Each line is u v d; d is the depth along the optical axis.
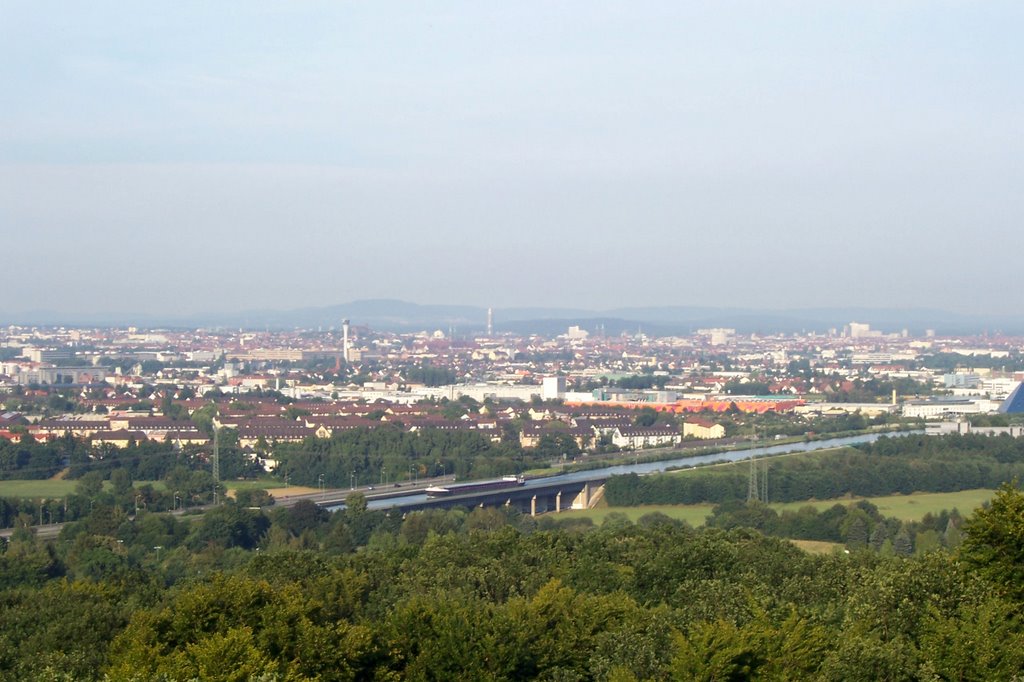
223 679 181.88
